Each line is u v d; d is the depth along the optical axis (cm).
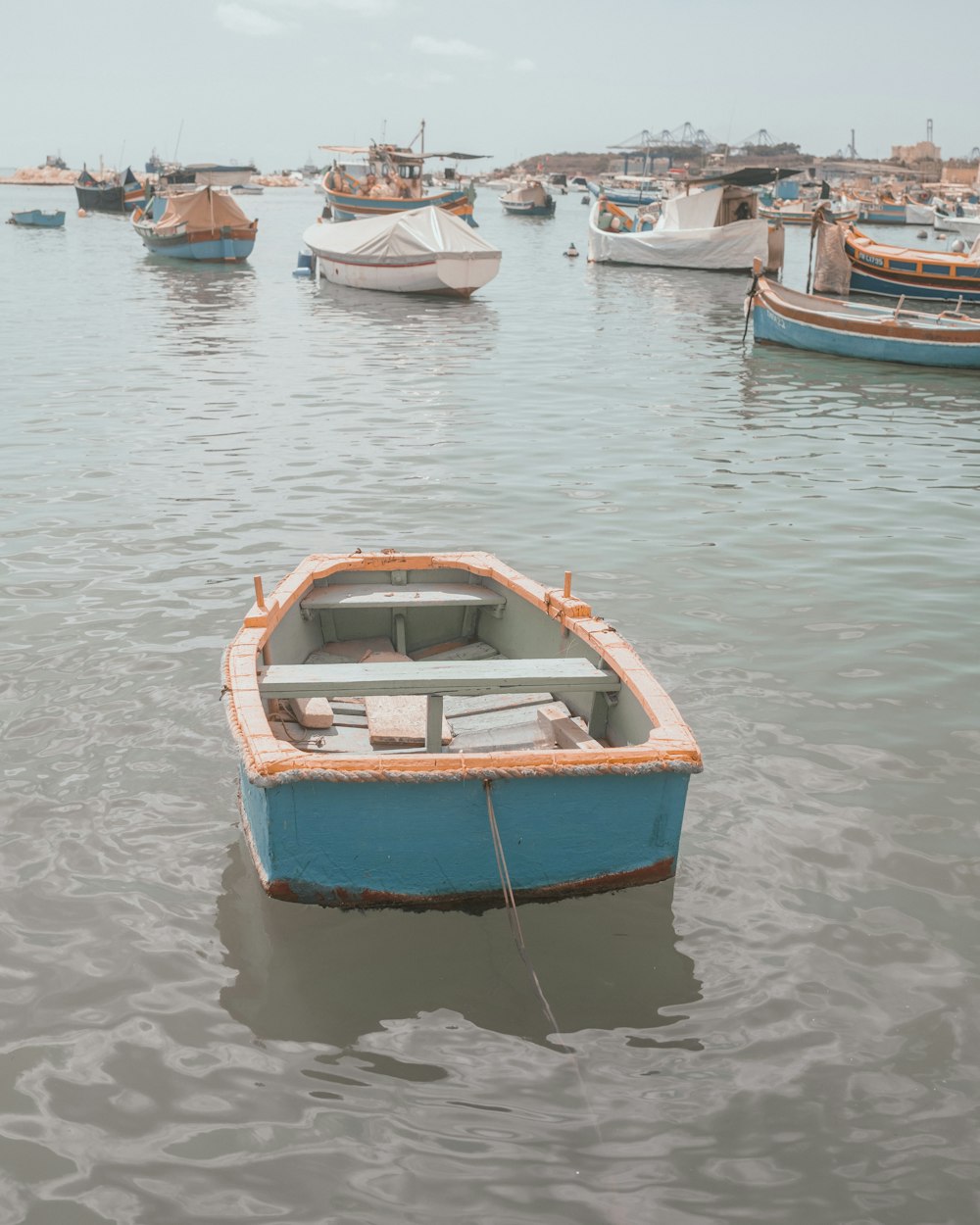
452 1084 448
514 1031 478
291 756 509
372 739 647
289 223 8569
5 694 757
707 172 7938
